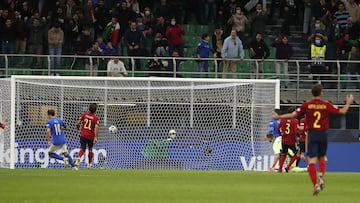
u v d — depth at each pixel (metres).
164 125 98.06
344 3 121.94
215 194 53.09
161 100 98.19
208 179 70.00
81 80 96.56
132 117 97.75
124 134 97.25
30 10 115.81
